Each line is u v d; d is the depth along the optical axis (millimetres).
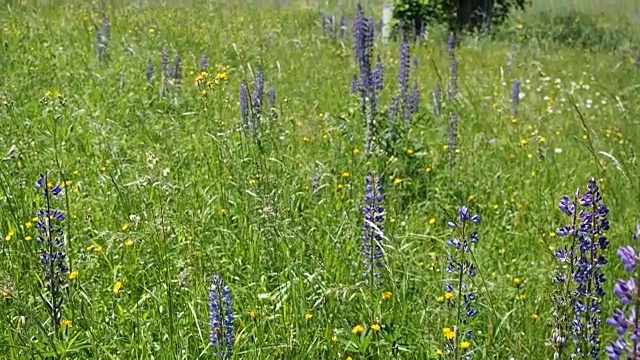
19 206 3143
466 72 6992
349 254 3023
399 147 4094
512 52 7090
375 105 4223
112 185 3438
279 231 2965
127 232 3043
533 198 3852
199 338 2469
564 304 2379
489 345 2518
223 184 3533
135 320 2514
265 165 3547
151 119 4488
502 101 5824
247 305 2662
